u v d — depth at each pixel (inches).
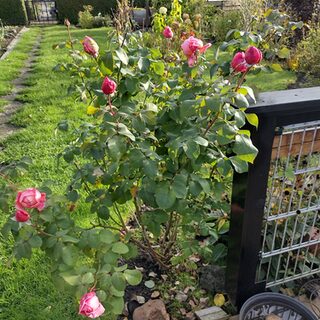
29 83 221.8
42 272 78.9
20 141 143.9
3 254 83.7
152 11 374.6
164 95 65.0
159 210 62.5
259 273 70.9
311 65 239.0
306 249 74.9
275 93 60.4
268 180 66.0
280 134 57.7
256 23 105.7
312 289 75.8
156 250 81.8
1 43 349.1
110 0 555.5
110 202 62.7
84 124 64.8
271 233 71.6
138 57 62.9
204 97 51.2
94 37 368.5
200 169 58.8
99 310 43.9
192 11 339.9
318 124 59.2
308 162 64.0
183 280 78.4
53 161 125.7
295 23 81.9
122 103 62.6
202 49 59.7
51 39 377.1
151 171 52.6
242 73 58.4
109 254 51.2
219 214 79.5
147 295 75.0
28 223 49.9
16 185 59.2
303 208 68.4
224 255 74.3
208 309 70.9
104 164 64.8
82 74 72.4
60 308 70.6
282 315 66.2
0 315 69.3
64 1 548.1
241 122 49.7
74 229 54.6
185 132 53.5
